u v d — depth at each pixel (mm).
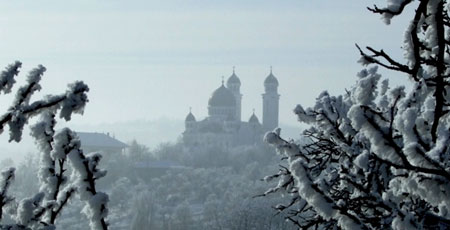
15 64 6441
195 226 155375
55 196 7434
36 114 6590
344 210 6160
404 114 6090
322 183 6559
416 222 5859
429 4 6324
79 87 6656
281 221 75938
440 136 6121
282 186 12031
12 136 6395
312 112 11844
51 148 7504
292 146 12008
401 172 6055
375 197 6824
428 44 6613
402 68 6727
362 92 6730
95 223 7324
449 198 5695
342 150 9781
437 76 6527
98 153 7492
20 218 6855
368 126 5949
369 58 6895
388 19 6164
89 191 7367
